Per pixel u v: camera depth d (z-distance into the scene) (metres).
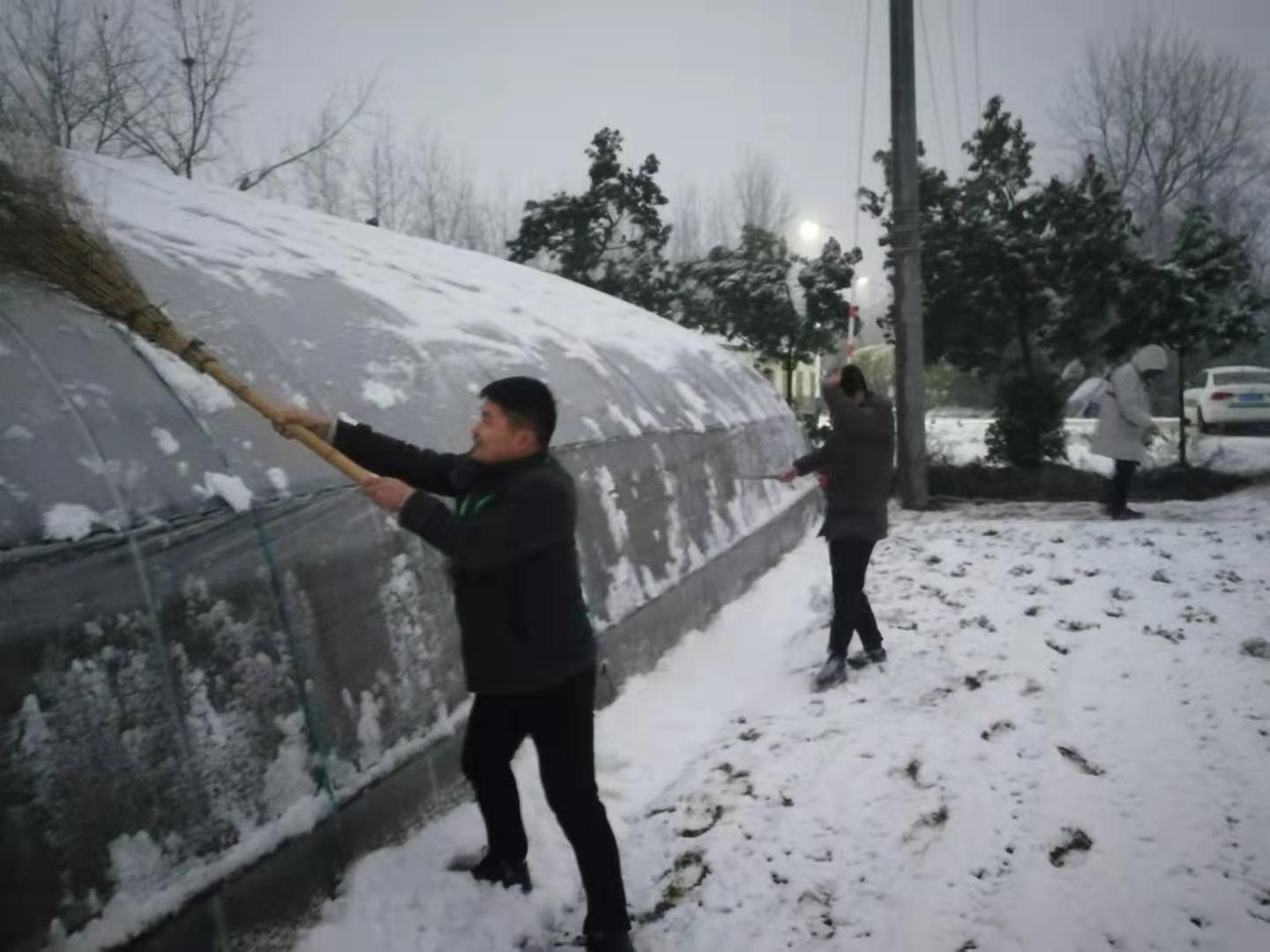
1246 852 2.98
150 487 2.40
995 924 2.72
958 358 12.17
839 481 4.47
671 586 5.18
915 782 3.55
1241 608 5.39
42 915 1.92
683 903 2.92
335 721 2.79
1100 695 4.23
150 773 2.19
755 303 13.96
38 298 2.50
